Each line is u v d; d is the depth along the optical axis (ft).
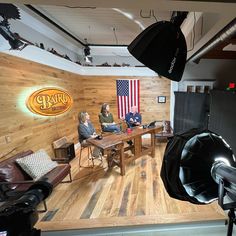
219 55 14.07
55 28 12.30
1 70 7.84
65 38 14.34
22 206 2.11
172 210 7.33
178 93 15.48
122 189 9.12
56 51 13.87
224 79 15.40
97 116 18.03
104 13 10.28
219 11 4.67
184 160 1.95
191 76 15.65
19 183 7.06
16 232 1.99
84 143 11.44
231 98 8.39
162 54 4.48
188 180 1.96
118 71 17.46
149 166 11.73
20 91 9.11
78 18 10.98
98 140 10.40
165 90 17.75
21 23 9.95
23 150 9.22
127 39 15.11
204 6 4.36
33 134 10.10
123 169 10.53
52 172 8.50
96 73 17.44
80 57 18.15
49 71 11.77
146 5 4.31
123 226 6.27
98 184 9.68
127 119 15.88
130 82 17.57
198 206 7.48
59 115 13.03
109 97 17.81
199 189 2.00
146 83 17.69
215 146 2.13
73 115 15.42
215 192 2.07
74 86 15.61
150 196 8.41
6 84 8.14
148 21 11.42
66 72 14.14
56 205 7.97
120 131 12.65
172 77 4.78
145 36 4.46
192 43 10.25
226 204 1.88
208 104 11.14
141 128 13.07
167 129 17.35
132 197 8.39
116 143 9.88
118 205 7.82
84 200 8.30
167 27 4.51
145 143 16.52
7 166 7.51
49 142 11.79
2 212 2.05
